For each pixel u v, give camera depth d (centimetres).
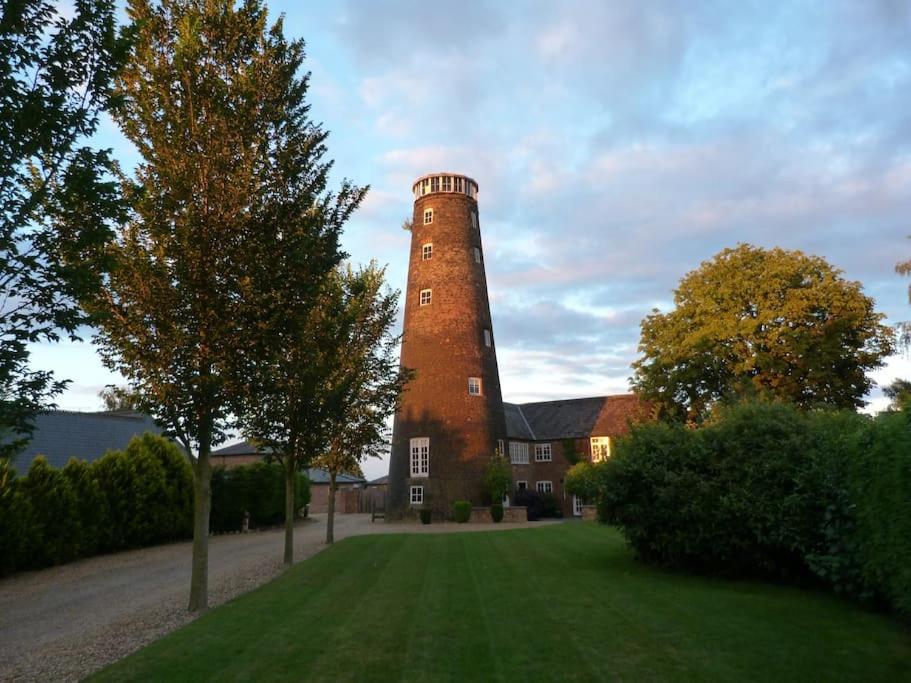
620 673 638
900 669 633
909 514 669
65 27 635
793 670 635
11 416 607
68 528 1902
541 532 2253
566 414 5266
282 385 1266
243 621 902
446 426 4000
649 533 1229
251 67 1060
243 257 1008
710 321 3250
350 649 750
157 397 991
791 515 1023
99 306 915
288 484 1770
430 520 3788
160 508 2417
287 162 1072
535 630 812
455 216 4381
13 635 973
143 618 1048
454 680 634
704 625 809
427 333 4178
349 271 2197
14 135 601
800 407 2972
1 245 596
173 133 999
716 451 1152
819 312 3134
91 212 668
